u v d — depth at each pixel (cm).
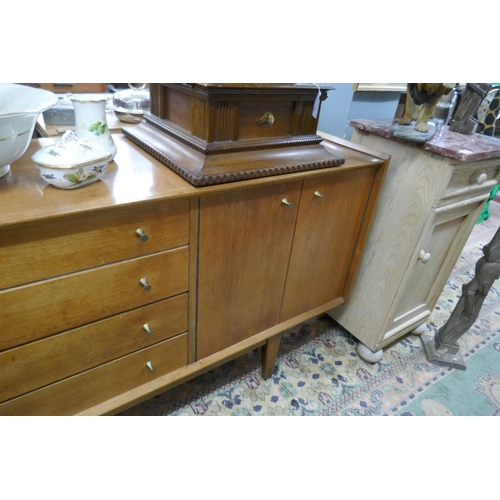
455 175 108
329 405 126
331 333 159
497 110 211
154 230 75
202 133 82
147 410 120
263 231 95
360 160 107
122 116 120
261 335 117
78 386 83
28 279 64
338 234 118
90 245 68
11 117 59
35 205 63
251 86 80
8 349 69
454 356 150
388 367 145
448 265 144
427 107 103
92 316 76
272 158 89
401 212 120
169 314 89
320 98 96
